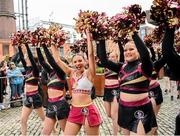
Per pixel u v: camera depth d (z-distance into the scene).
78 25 4.96
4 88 13.91
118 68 5.06
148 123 4.61
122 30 4.40
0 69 13.62
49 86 6.13
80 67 5.30
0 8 26.28
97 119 5.23
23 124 7.19
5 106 13.12
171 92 14.20
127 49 4.72
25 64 7.29
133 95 4.65
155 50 6.98
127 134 4.80
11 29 26.47
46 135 6.14
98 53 5.30
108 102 7.39
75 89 5.26
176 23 3.59
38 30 6.16
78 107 5.20
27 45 7.07
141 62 4.60
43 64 6.31
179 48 5.51
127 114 4.69
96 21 4.86
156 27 4.34
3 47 25.23
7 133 8.73
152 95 6.69
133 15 4.32
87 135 5.25
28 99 7.16
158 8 3.65
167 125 9.23
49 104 6.12
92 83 5.27
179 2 3.58
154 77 6.70
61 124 6.09
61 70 5.97
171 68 3.87
